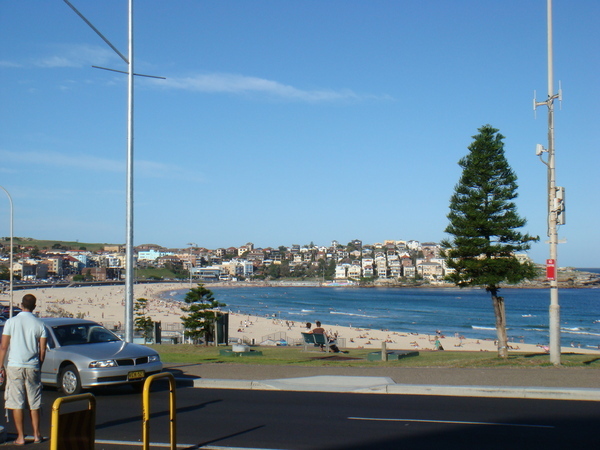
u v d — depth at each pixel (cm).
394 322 9206
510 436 773
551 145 1400
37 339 775
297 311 11669
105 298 14900
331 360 1745
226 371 1398
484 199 1970
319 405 1016
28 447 743
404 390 1129
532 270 1920
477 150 1972
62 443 571
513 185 1964
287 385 1195
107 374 1084
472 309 12275
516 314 10781
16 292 13850
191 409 998
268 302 14662
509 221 1920
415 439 766
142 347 1193
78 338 1215
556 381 1152
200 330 3005
